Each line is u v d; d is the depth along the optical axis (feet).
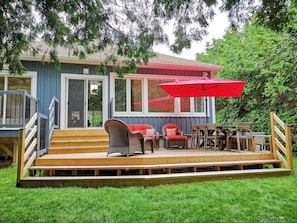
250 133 21.54
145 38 14.33
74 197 13.46
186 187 15.33
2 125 22.22
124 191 14.55
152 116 30.68
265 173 18.04
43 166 17.10
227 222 10.39
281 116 36.17
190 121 31.96
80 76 28.76
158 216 11.03
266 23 12.70
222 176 17.21
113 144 18.43
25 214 11.29
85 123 28.91
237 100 44.83
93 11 12.57
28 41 13.82
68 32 13.51
